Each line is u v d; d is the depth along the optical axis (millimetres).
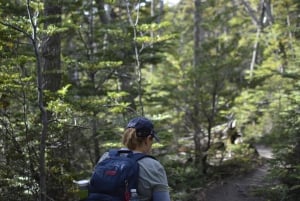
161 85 13141
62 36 10109
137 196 2586
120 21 11883
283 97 14344
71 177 6453
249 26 25609
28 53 7445
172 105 12891
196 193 10312
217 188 10703
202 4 15438
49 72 7477
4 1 8039
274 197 8750
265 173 11758
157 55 11383
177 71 13797
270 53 19656
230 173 12031
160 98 12141
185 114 13297
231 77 13242
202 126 13938
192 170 11719
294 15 21531
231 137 14867
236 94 13945
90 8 10844
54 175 6395
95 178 2629
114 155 2744
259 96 15758
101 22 12570
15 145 6332
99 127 9023
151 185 2596
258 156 13695
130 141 2816
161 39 8672
